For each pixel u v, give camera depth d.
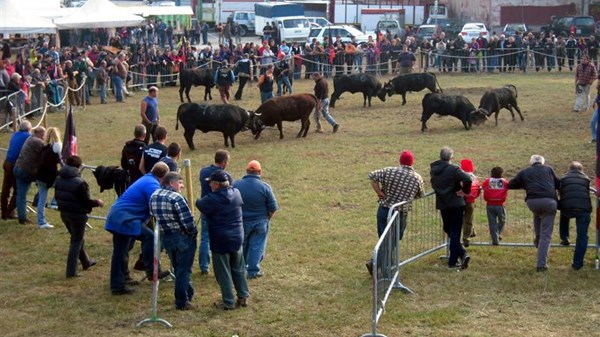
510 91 24.97
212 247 10.73
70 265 12.17
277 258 12.98
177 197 10.66
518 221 14.85
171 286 11.75
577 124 24.53
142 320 10.43
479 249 13.43
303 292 11.48
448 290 11.54
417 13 59.25
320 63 38.41
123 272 11.43
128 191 11.51
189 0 67.19
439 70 40.03
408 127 24.86
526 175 12.38
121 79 31.52
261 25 56.38
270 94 27.55
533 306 10.90
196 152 21.47
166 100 31.64
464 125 23.98
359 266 12.59
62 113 28.55
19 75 25.36
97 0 36.69
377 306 10.33
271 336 9.99
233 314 10.68
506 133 23.31
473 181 13.06
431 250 12.84
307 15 59.22
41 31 31.25
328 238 14.04
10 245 13.81
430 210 14.93
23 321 10.52
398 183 12.02
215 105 21.77
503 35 41.81
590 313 10.62
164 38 52.28
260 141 22.94
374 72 39.53
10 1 31.33
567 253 13.16
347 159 20.30
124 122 26.61
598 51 39.69
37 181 14.70
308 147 21.94
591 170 18.48
